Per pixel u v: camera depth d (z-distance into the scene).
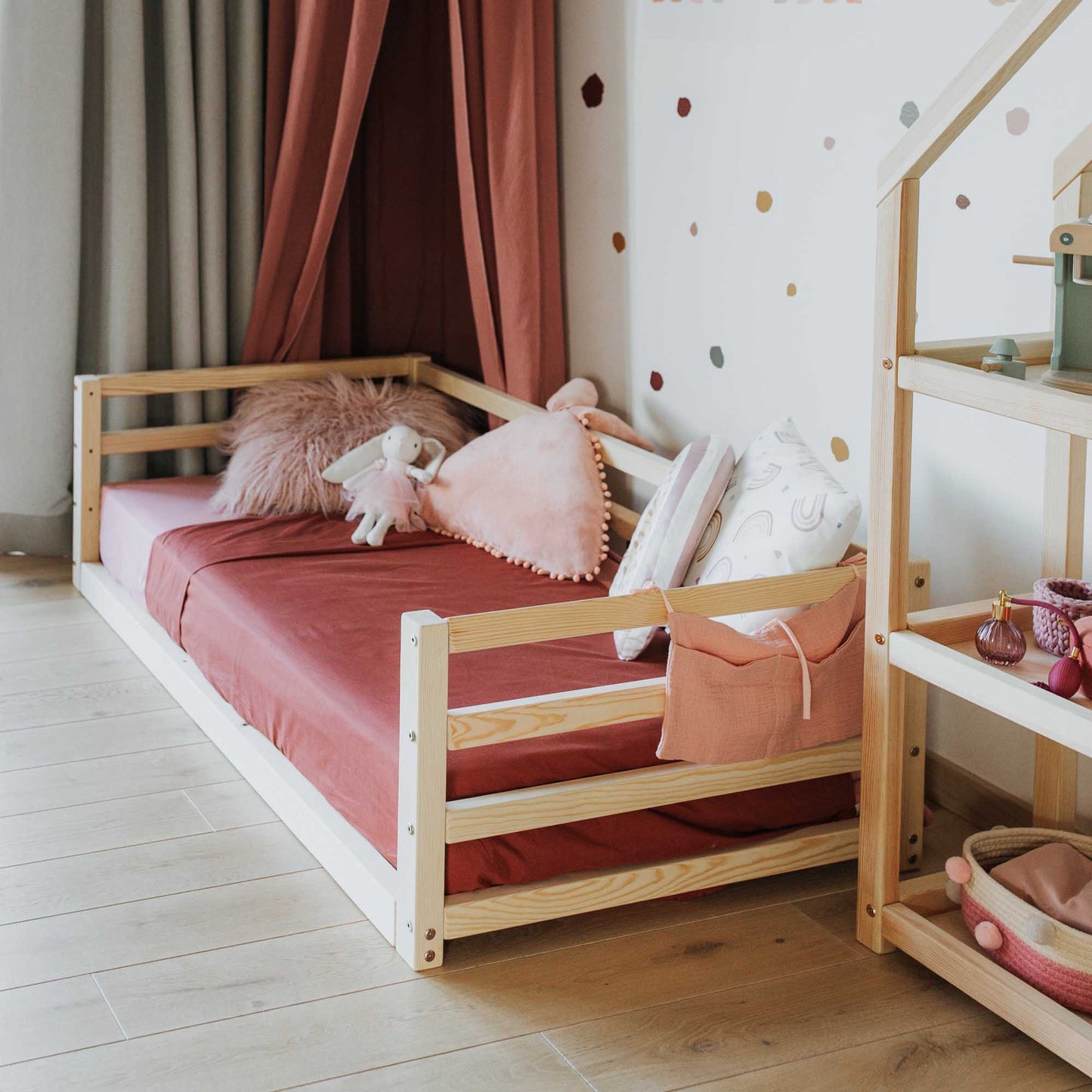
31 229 3.15
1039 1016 1.68
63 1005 1.78
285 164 3.17
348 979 1.86
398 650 2.29
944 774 2.36
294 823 2.21
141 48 3.13
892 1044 1.75
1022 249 2.07
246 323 3.39
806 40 2.38
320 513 3.02
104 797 2.32
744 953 1.94
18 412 3.26
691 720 1.92
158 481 3.25
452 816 1.83
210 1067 1.67
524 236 3.05
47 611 3.14
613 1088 1.66
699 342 2.78
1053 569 2.00
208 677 2.57
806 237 2.45
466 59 3.05
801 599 2.00
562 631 1.86
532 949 1.94
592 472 2.74
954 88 1.62
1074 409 1.51
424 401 3.17
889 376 1.77
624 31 2.86
